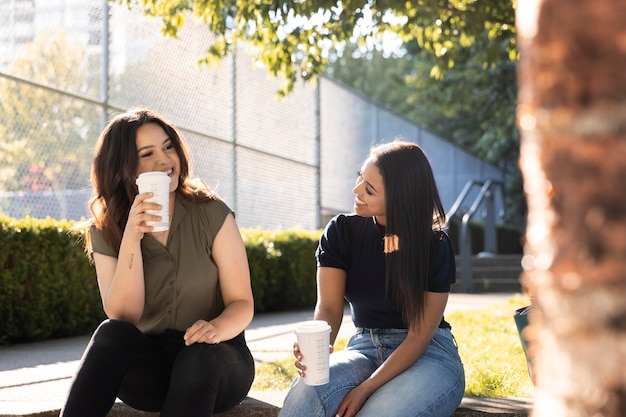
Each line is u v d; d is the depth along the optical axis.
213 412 2.90
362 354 2.96
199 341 2.75
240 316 2.92
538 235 1.17
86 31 8.29
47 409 3.28
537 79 1.15
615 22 1.08
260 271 9.82
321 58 7.15
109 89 8.60
